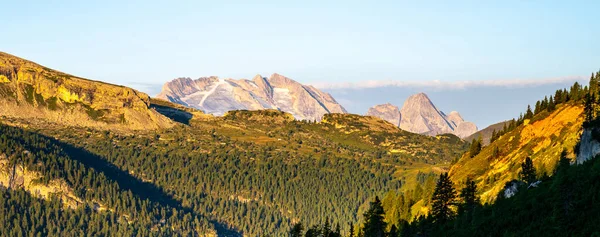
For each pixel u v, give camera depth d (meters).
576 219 151.25
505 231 167.38
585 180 161.12
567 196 156.50
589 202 153.50
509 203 187.50
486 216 187.50
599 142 184.62
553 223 155.38
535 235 155.75
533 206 170.50
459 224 190.75
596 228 144.25
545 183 187.12
